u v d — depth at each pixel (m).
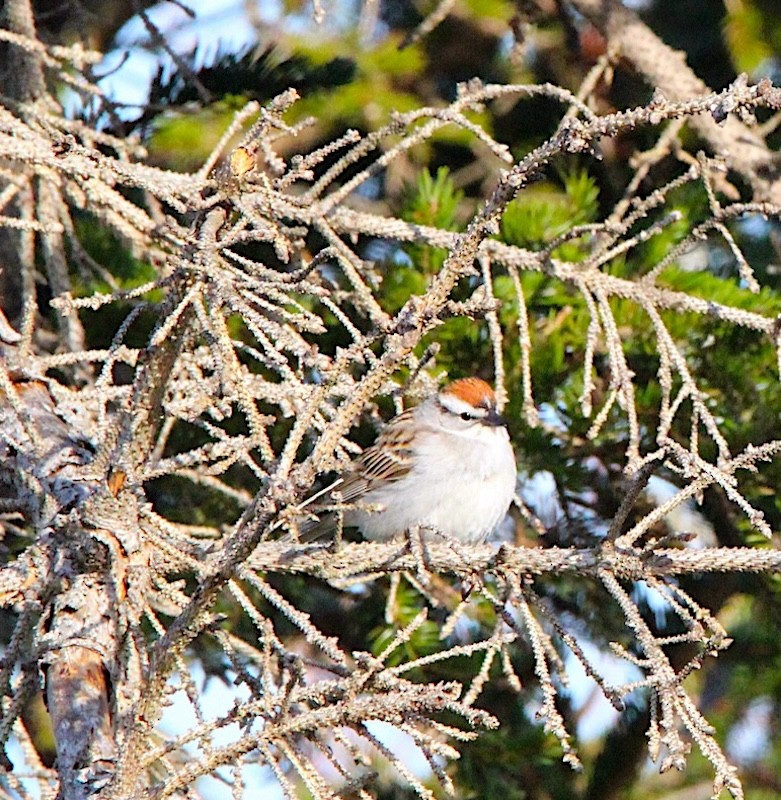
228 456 8.56
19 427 8.24
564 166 12.23
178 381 8.00
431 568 7.63
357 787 6.05
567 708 11.52
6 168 10.95
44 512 7.66
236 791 5.90
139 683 6.76
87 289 10.45
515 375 10.44
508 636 6.29
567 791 11.08
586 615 11.34
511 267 9.71
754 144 11.20
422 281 10.28
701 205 11.41
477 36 13.35
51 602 7.22
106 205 8.98
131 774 5.87
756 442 10.35
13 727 6.65
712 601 11.02
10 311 11.43
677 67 11.53
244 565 6.74
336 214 9.91
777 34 12.80
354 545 7.80
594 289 9.61
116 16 13.03
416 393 9.03
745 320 9.55
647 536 10.91
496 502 10.64
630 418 8.70
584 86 11.54
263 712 5.90
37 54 10.23
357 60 12.85
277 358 6.48
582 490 10.66
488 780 10.36
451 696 5.74
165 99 11.53
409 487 10.72
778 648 11.67
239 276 6.94
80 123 9.71
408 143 9.02
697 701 12.28
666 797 11.88
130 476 6.95
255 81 11.54
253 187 6.98
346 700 5.87
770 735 12.10
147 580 7.27
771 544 10.47
